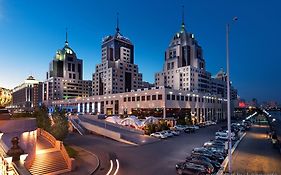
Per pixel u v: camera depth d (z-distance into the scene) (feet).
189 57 464.24
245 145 125.90
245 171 75.61
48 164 80.53
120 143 137.39
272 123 251.60
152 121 192.54
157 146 127.24
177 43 466.70
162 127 184.14
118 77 458.50
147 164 88.58
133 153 108.68
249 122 283.18
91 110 373.81
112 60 517.14
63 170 79.36
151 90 263.49
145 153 108.68
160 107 250.37
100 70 483.10
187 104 281.33
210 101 344.69
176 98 263.49
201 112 312.50
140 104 277.23
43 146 100.83
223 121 333.42
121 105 308.81
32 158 78.84
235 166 81.82
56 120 125.80
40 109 136.87
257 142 136.98
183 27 483.92
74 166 81.30
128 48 536.42
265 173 73.46
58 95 593.83
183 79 393.50
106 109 339.36
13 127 90.99
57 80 596.70
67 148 112.06
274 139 129.08
